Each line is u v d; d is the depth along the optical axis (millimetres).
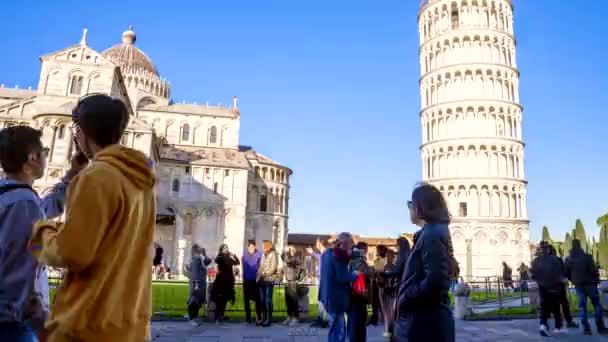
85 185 2881
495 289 41062
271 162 82125
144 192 3326
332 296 9578
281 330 14438
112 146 3273
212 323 15844
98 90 57562
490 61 63719
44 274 4090
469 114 62312
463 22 66188
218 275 16391
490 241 58094
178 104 82500
